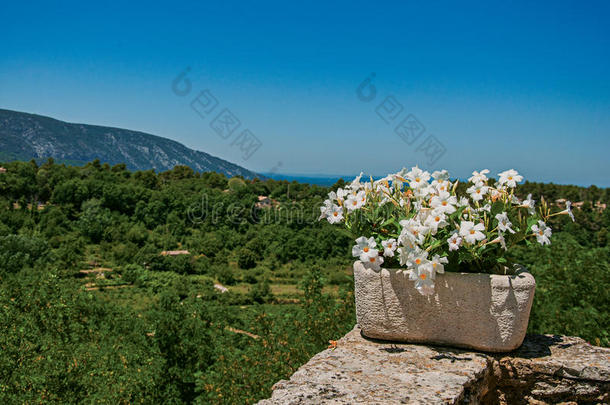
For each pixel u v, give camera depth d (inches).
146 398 389.4
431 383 81.2
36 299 444.5
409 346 102.1
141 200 3304.6
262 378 237.0
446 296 98.0
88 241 2989.7
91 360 374.3
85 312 478.0
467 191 106.5
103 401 339.0
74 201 3280.0
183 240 3068.4
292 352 234.5
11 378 341.4
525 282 93.7
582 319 197.2
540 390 93.5
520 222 101.4
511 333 94.5
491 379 94.8
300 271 2628.0
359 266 107.0
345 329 236.2
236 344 304.2
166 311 474.9
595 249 236.4
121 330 473.1
